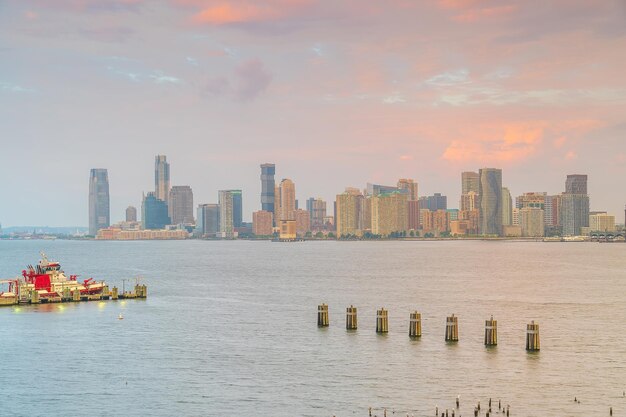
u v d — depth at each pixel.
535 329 154.25
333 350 155.38
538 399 121.88
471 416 113.62
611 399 122.00
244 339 168.12
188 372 138.50
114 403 121.06
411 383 130.62
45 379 134.50
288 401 121.19
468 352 152.88
